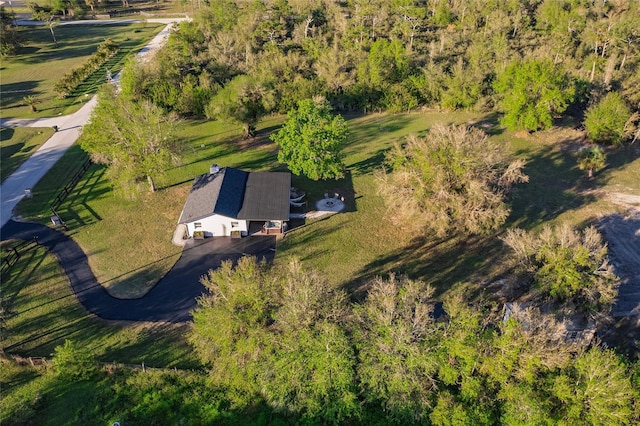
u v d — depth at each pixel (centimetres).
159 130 5031
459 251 4434
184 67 8038
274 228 4675
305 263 4278
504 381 2677
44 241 4569
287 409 2833
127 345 3456
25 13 13975
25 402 3006
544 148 6297
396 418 2772
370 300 3086
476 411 2631
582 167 5719
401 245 4531
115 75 9075
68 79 8319
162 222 4847
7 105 7769
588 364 2633
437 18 10712
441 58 8331
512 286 3681
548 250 3303
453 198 4081
